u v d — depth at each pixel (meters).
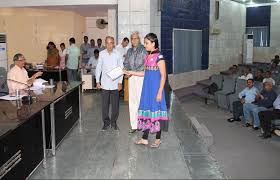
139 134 5.38
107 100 5.58
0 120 3.44
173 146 4.82
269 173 5.56
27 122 3.83
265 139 7.46
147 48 4.48
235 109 8.97
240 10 16.05
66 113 5.33
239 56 16.25
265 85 8.39
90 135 5.38
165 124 4.57
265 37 16.16
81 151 4.64
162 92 4.50
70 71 9.81
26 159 3.80
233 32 15.47
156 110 4.52
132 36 5.24
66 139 5.18
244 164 5.97
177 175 3.86
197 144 5.02
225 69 14.88
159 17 9.66
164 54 10.09
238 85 10.09
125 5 8.86
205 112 10.11
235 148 6.84
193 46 12.11
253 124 8.24
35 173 3.98
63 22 11.54
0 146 3.21
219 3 13.80
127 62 5.34
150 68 4.47
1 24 10.75
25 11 11.08
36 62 11.46
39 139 4.18
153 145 4.73
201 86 12.20
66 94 5.09
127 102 8.36
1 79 5.94
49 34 11.48
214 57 13.84
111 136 5.30
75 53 9.73
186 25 11.43
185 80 11.72
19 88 5.27
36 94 4.83
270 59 15.98
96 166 4.12
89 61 10.41
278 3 15.42
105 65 5.44
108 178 3.80
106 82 5.48
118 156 4.43
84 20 13.03
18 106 4.05
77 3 9.35
